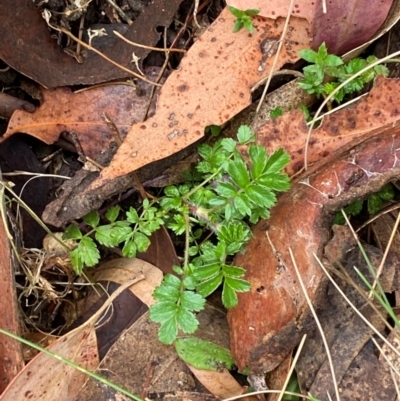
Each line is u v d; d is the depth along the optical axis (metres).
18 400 0.23
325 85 0.25
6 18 0.24
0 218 0.24
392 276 0.25
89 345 0.25
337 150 0.24
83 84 0.25
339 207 0.23
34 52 0.25
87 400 0.25
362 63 0.25
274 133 0.25
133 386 0.25
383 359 0.24
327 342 0.24
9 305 0.24
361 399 0.24
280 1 0.24
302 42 0.25
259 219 0.25
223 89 0.24
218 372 0.25
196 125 0.24
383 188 0.25
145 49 0.25
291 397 0.25
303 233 0.23
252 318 0.24
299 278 0.23
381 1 0.24
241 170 0.23
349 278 0.24
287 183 0.23
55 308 0.28
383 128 0.23
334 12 0.24
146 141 0.24
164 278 0.24
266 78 0.25
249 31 0.24
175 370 0.25
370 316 0.24
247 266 0.24
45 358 0.24
